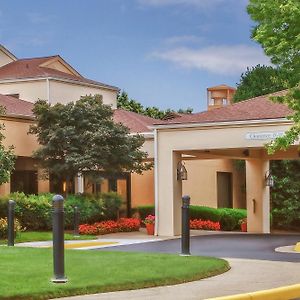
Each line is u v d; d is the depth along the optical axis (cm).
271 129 2317
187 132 2481
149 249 1861
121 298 969
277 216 3338
